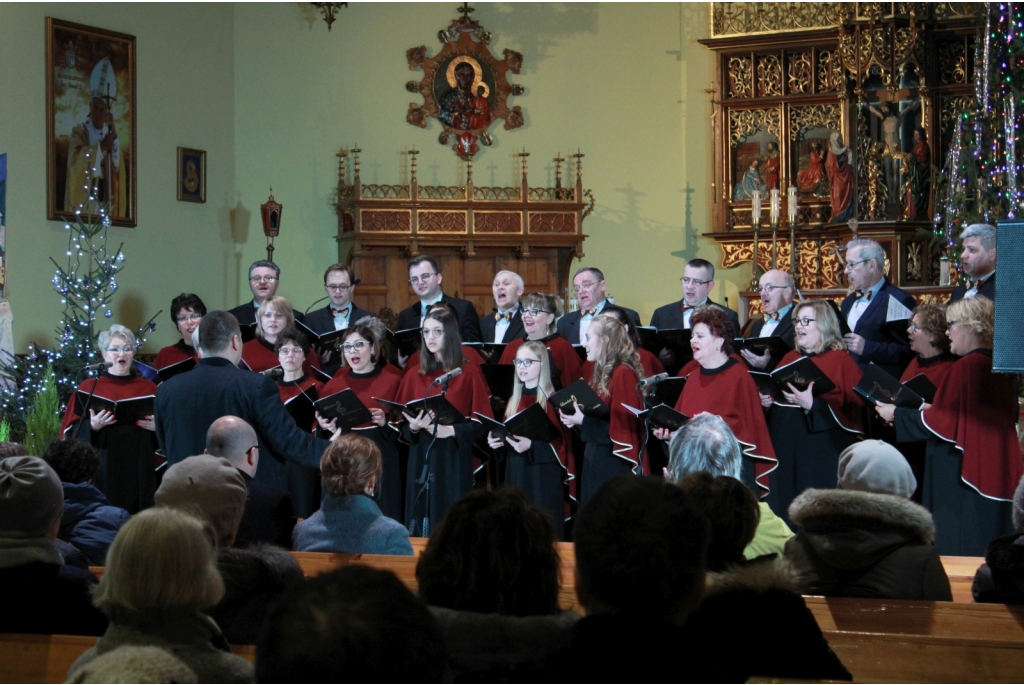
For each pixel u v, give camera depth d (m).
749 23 12.61
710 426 4.00
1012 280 4.43
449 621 2.35
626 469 6.00
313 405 6.34
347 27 12.84
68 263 10.82
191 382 5.14
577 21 13.17
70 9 10.90
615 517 1.94
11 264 10.38
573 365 6.93
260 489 4.11
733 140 12.73
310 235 12.77
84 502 4.35
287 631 1.48
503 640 2.33
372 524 3.99
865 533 3.15
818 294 11.80
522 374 6.20
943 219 11.21
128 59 11.43
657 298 13.13
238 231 12.61
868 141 11.98
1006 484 5.38
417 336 6.79
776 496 6.04
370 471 4.04
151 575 2.13
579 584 2.06
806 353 6.22
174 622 2.19
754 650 2.53
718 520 2.72
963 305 5.55
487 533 2.44
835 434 6.02
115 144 11.30
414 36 12.97
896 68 11.80
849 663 2.88
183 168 11.99
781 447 6.08
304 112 12.77
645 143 13.17
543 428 5.90
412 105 12.91
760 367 6.51
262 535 4.04
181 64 12.01
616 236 13.15
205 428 5.10
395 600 1.54
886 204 11.87
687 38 13.09
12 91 10.39
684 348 6.82
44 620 3.08
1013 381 5.52
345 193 12.57
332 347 6.92
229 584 2.96
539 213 12.48
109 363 7.15
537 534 2.47
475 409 6.34
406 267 12.43
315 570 3.71
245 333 7.32
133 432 6.93
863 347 6.68
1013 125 9.30
